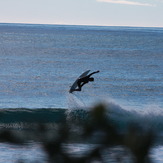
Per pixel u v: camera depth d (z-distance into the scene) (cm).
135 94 12350
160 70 19550
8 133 751
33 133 791
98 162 695
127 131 666
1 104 10231
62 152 730
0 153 4397
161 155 4450
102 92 12738
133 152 650
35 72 17612
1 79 14975
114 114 7425
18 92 12106
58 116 7681
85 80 6350
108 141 671
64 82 14762
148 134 661
